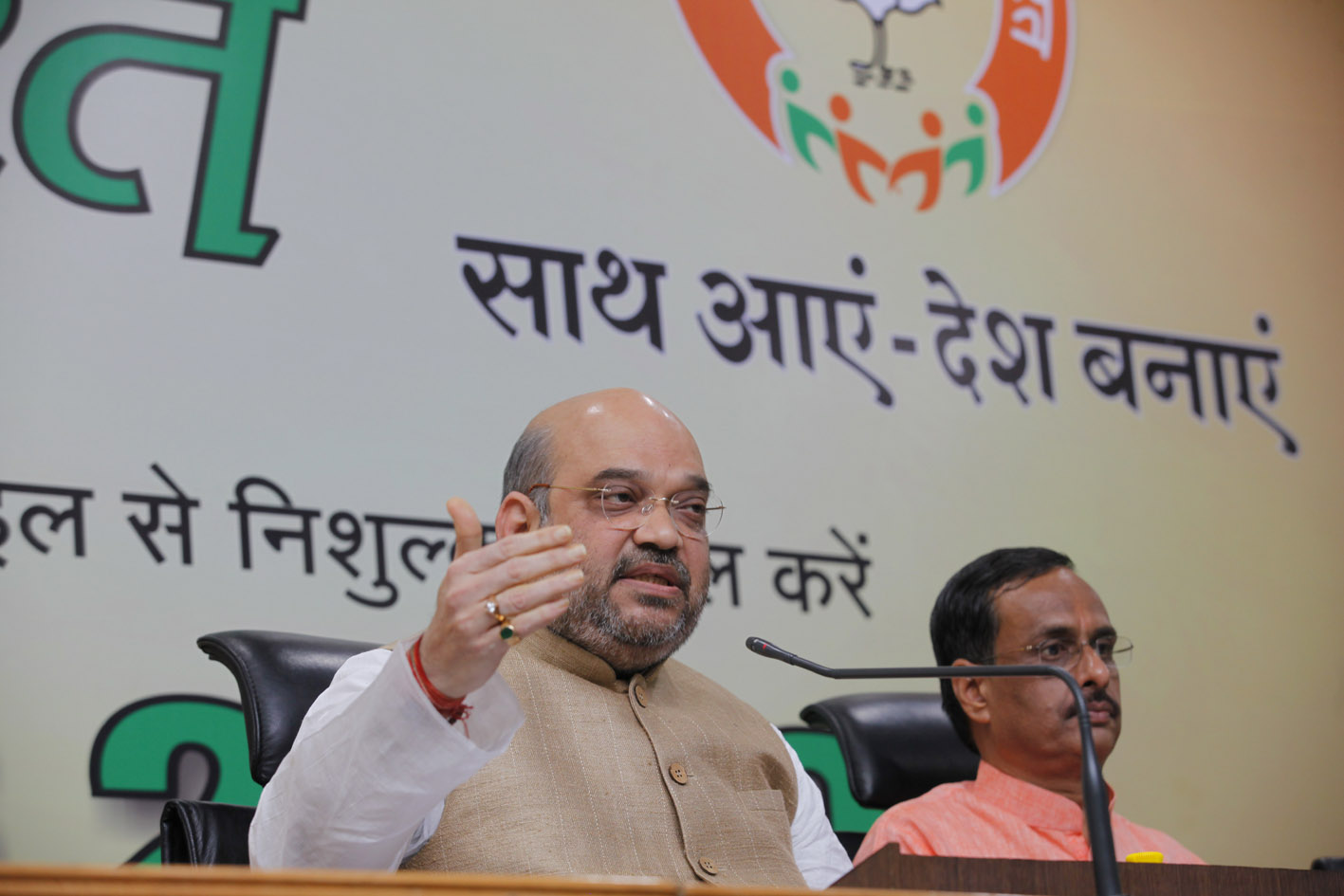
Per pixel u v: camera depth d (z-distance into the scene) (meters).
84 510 3.50
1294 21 5.62
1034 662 2.50
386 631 3.75
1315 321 5.30
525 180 4.29
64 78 3.76
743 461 4.32
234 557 3.62
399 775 1.52
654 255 4.40
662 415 2.24
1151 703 4.62
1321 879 1.61
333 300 3.93
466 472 3.97
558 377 4.16
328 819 1.55
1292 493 5.05
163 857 1.94
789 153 4.70
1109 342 4.96
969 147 4.96
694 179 4.53
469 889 1.00
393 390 3.94
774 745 2.34
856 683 4.21
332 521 3.76
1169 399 4.98
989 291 4.84
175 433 3.64
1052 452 4.75
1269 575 4.93
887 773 2.75
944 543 4.51
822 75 4.82
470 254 4.14
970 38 5.09
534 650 2.15
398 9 4.25
